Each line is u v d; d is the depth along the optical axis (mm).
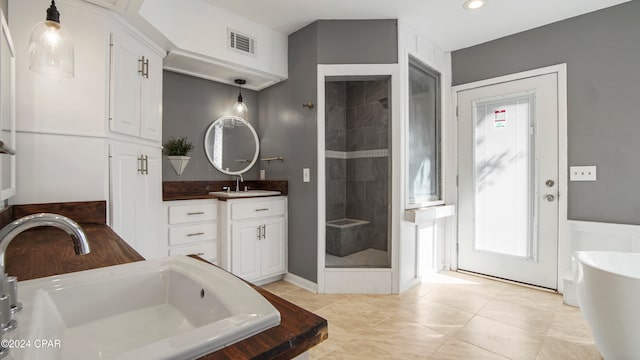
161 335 766
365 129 3730
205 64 2605
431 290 2660
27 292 703
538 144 2688
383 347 1793
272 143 3158
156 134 2297
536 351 1741
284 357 492
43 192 1622
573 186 2520
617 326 1497
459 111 3156
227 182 3146
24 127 1566
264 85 3172
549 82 2631
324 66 2613
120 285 832
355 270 2615
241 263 2633
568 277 2385
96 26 1765
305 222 2756
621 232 2299
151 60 2225
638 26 2252
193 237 2512
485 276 2996
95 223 1724
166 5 2123
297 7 2443
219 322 516
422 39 2857
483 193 3008
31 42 1069
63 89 1673
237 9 2498
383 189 3545
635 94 2260
